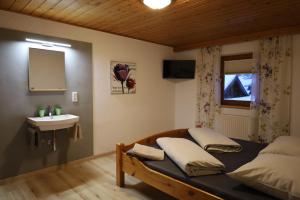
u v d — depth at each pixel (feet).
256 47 12.09
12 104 8.66
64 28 10.04
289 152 6.62
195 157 6.25
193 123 15.39
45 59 9.44
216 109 13.85
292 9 8.46
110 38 11.96
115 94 12.42
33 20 9.07
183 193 5.80
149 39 13.73
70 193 7.73
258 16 9.24
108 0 7.57
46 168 9.70
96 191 7.88
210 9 8.40
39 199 7.34
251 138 12.20
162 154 7.47
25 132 9.03
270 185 4.61
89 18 9.50
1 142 8.46
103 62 11.71
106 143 12.09
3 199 7.33
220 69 13.87
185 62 14.96
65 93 10.18
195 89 15.14
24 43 8.86
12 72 8.61
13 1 7.65
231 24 10.47
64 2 7.75
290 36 10.89
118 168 8.13
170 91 16.14
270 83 11.53
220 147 7.98
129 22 10.10
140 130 14.05
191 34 12.37
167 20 9.85
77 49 10.52
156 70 14.99
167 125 16.03
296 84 10.98
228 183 5.47
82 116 10.89
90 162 10.93
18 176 8.93
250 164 5.38
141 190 7.95
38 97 9.34
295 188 4.25
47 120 8.43
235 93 13.55
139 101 13.89
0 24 8.28
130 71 13.19
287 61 11.05
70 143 10.47
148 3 7.29
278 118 11.29
